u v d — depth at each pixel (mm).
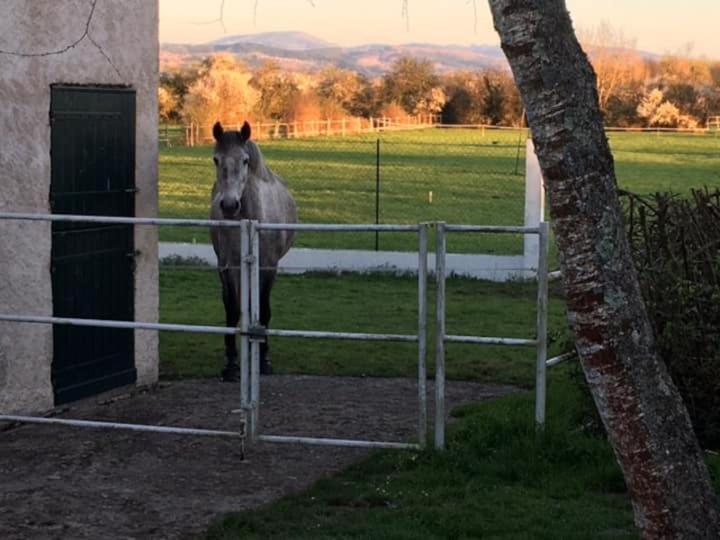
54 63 8258
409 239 22500
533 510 5914
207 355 11172
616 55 63281
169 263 18547
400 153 42500
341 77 61500
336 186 31734
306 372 10266
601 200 4133
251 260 6863
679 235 7477
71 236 8508
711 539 4238
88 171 8688
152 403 8875
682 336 7125
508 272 17047
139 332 9383
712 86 65938
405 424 8102
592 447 6812
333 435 7750
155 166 9523
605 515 5852
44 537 5586
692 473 4254
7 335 7926
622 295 4172
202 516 5941
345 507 6074
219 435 7066
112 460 7051
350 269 17781
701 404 7148
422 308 6793
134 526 5770
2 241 7887
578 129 4105
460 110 60625
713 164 39906
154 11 9406
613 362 4180
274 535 5570
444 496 6180
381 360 10898
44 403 8281
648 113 61656
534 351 11359
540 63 4082
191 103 46781
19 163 7984
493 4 4156
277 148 43719
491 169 36719
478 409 8383
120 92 9016
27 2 7973
